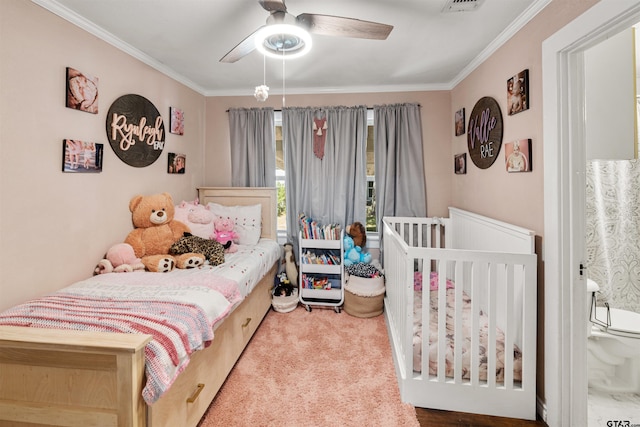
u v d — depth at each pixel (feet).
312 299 10.43
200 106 11.11
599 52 5.56
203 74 9.57
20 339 3.52
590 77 5.61
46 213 5.54
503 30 6.72
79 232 6.24
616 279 7.68
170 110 9.27
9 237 4.95
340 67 8.95
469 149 8.93
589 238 7.78
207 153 11.51
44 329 3.83
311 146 10.87
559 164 5.04
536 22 5.74
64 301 4.91
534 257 5.38
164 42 7.33
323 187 10.85
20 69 5.05
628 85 5.57
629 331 6.15
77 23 6.05
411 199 10.63
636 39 6.31
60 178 5.80
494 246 7.00
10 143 4.92
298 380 6.37
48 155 5.55
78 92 6.07
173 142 9.49
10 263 4.97
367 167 11.51
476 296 5.50
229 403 5.69
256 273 7.99
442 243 10.59
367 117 11.18
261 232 10.89
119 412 3.46
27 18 5.13
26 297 5.23
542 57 5.38
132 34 6.91
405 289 5.93
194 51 7.86
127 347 3.36
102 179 6.80
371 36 5.32
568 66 4.99
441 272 5.56
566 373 5.08
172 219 8.32
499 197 7.15
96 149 6.57
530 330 5.43
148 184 8.36
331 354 7.36
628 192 7.61
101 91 6.70
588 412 5.79
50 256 5.63
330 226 10.23
